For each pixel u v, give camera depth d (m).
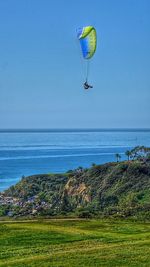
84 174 168.62
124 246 38.97
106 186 154.88
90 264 33.56
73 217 67.81
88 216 69.81
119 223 54.56
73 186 163.25
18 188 178.62
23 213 122.94
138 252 36.66
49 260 34.78
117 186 152.12
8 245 40.88
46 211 113.50
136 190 144.88
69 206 146.62
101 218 64.69
